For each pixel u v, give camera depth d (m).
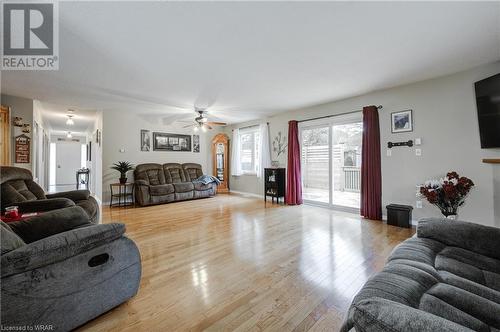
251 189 6.66
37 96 4.10
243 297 1.71
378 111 3.91
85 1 1.69
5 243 1.16
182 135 6.75
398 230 3.30
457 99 3.12
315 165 5.24
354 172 4.98
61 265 1.27
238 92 3.93
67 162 9.88
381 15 1.88
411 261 1.27
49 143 8.59
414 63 2.82
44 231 1.88
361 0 1.70
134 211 4.61
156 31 2.10
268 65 2.84
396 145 3.70
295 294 1.75
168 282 1.92
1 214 2.38
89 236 1.36
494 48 2.45
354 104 4.26
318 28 2.06
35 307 1.19
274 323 1.44
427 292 1.00
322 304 1.63
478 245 1.44
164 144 6.38
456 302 0.94
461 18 1.92
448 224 1.60
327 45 2.37
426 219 1.73
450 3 1.74
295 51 2.49
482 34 2.17
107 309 1.48
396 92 3.70
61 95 4.04
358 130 4.85
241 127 6.88
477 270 1.27
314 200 5.20
